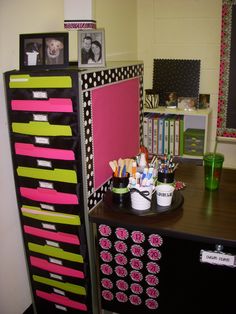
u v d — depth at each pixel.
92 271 1.50
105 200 1.45
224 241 1.16
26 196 1.53
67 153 1.36
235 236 1.18
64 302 1.66
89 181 1.42
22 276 1.82
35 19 1.62
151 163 1.49
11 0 1.47
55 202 1.46
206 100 2.77
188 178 1.68
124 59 2.77
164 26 2.91
